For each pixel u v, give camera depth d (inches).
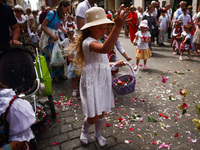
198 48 271.4
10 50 102.6
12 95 51.9
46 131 105.0
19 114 50.6
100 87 76.0
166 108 124.7
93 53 72.4
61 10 161.8
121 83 89.8
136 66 212.2
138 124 108.2
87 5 127.0
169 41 398.3
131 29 367.6
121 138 97.0
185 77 181.9
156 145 90.7
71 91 160.9
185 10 269.7
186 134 97.5
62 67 183.3
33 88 91.8
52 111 115.6
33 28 287.3
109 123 110.4
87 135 95.3
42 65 110.3
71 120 115.6
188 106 125.7
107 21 68.7
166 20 339.9
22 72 101.3
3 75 97.9
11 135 51.4
